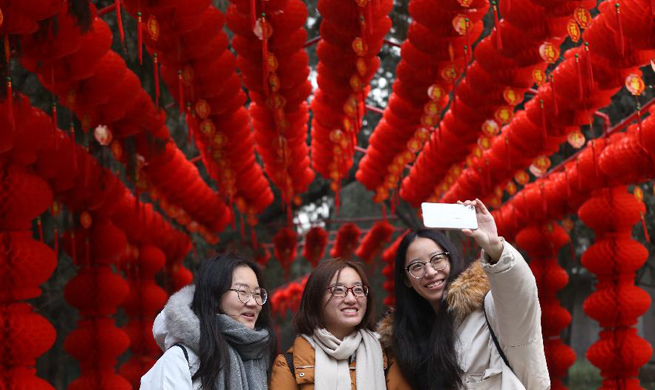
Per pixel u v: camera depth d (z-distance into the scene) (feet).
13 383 13.94
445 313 12.07
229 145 21.95
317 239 42.19
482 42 16.28
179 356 11.03
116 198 19.94
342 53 16.56
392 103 21.44
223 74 16.60
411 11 15.03
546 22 13.65
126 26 21.38
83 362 20.34
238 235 43.62
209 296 11.45
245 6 14.49
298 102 19.34
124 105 15.90
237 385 11.16
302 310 12.68
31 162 14.66
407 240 12.92
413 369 12.37
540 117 19.20
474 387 11.66
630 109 30.60
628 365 21.13
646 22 12.73
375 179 28.43
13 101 13.14
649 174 18.21
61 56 13.00
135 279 26.68
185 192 27.02
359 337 12.55
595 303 21.49
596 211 21.27
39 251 14.35
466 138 22.90
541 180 26.91
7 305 14.17
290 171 26.55
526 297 10.97
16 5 11.73
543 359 11.41
